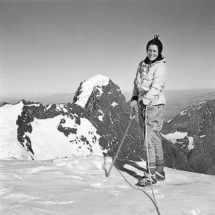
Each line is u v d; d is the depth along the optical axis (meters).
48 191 3.73
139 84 5.15
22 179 4.34
